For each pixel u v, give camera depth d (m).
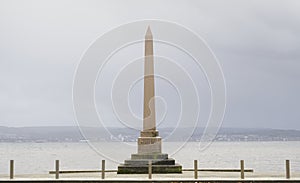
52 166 68.31
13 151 176.38
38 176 33.62
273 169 58.06
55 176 32.00
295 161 84.19
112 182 29.91
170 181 29.95
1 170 58.38
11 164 31.16
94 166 67.31
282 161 84.69
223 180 29.94
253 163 77.62
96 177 32.88
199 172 38.31
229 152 150.75
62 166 67.62
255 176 33.16
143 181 29.91
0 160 92.38
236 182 29.86
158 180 29.92
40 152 160.25
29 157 110.50
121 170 36.47
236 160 90.69
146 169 36.34
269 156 112.19
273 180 29.88
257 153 138.12
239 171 39.88
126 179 30.44
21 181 29.84
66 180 30.02
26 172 52.81
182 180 30.02
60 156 117.81
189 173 36.88
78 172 38.59
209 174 35.59
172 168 36.78
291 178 31.02
